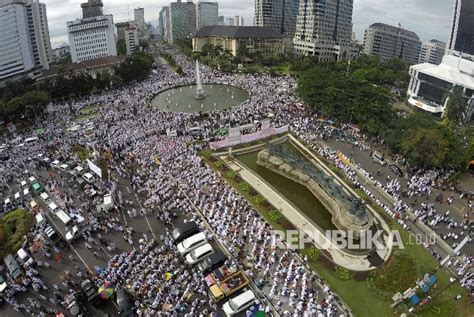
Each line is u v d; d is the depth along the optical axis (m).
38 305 52.72
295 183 85.06
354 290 55.00
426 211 73.06
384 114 114.81
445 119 126.12
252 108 132.38
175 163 89.19
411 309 51.31
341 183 84.00
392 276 57.00
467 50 158.12
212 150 98.38
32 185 84.12
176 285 54.53
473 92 132.75
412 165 91.00
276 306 51.94
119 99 153.12
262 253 60.53
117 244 64.69
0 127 126.62
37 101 133.25
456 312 51.06
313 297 53.34
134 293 53.84
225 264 58.44
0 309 53.25
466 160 87.75
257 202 75.06
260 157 93.31
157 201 74.88
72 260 61.72
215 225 67.25
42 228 69.75
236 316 50.75
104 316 51.12
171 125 116.06
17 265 59.88
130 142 103.31
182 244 61.62
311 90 130.38
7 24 199.50
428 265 59.44
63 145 105.94
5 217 72.88
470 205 75.62
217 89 173.88
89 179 84.44
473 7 151.00
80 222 69.19
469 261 59.91
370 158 96.38
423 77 154.25
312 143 104.19
